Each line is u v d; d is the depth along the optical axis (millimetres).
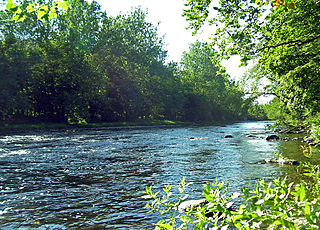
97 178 10406
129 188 8961
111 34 65375
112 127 51312
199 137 29797
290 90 7695
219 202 2922
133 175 10914
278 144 21500
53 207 7137
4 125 42938
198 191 8398
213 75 96250
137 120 67688
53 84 50625
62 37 53062
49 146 20594
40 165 13016
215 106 94188
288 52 8719
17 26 52688
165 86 76312
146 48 80375
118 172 11492
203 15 7641
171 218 3355
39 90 49312
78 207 7137
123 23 72062
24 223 6094
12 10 3600
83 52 57906
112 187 9102
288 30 8305
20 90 46031
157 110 74625
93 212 6762
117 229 5699
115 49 64062
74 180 10078
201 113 89438
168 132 38281
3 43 44281
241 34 7840
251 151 17703
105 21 65750
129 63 64062
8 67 42844
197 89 90938
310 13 7723
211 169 11977
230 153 17000
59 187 9109
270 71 9445
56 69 50531
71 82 50219
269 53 8969
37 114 51719
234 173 11000
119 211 6793
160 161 14234
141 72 66000
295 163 12094
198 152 17719
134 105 63906
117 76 61188
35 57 45812
